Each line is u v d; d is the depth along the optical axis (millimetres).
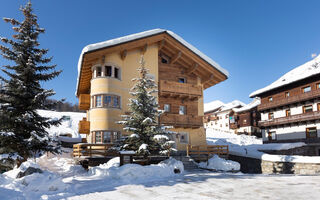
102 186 10875
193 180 12484
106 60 21797
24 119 13117
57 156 22594
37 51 14852
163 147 16141
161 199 8398
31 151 14258
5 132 12219
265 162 21141
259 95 41000
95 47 20203
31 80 14375
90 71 23812
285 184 11047
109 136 20672
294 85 34312
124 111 22031
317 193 8883
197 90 25750
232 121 63094
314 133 31672
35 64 14508
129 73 23047
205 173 16359
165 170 14281
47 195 8875
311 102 32062
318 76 30656
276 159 20172
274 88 36594
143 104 16453
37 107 13875
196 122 24938
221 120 68312
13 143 13203
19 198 8203
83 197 8828
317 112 30297
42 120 14219
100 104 21188
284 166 19672
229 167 18266
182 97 25797
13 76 14070
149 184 11344
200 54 25516
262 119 40594
